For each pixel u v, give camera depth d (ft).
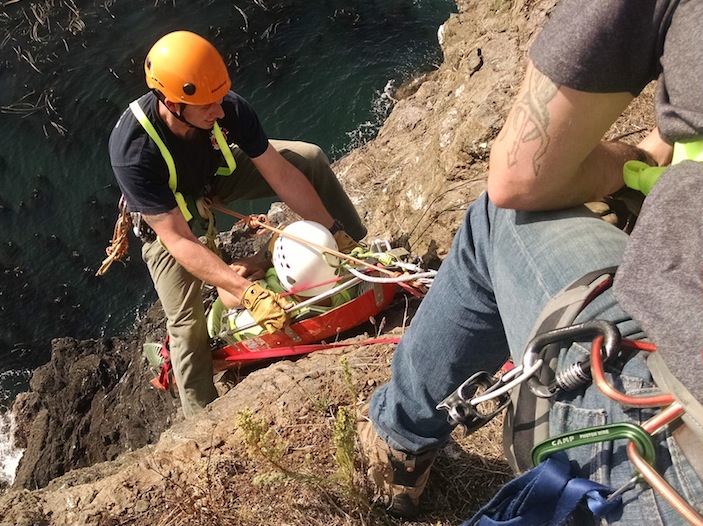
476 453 8.32
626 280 3.33
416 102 23.66
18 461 21.30
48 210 26.63
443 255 14.03
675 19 3.29
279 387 9.72
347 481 7.25
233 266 12.47
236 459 8.65
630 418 3.35
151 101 10.93
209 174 12.44
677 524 3.15
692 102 3.22
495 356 5.10
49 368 22.31
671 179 3.31
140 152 11.02
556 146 3.88
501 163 4.10
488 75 17.65
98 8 32.91
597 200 4.55
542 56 3.73
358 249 11.97
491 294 4.73
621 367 3.49
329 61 30.45
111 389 21.66
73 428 20.94
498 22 19.92
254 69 30.50
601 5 3.44
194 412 13.10
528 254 4.20
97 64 30.76
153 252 12.82
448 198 14.61
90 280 24.94
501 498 3.83
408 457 6.41
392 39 30.86
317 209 12.61
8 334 23.88
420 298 12.62
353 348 10.93
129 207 11.71
